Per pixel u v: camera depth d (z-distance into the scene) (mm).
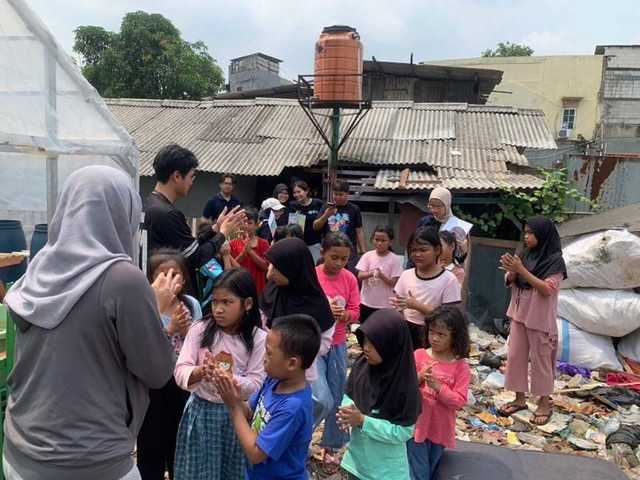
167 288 2357
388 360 2549
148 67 18312
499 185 7062
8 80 4117
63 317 1662
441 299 3756
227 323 2584
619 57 25516
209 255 3670
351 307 3770
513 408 4594
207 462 2564
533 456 3334
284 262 3168
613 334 5754
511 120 9703
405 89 14258
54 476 1654
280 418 2213
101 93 18688
